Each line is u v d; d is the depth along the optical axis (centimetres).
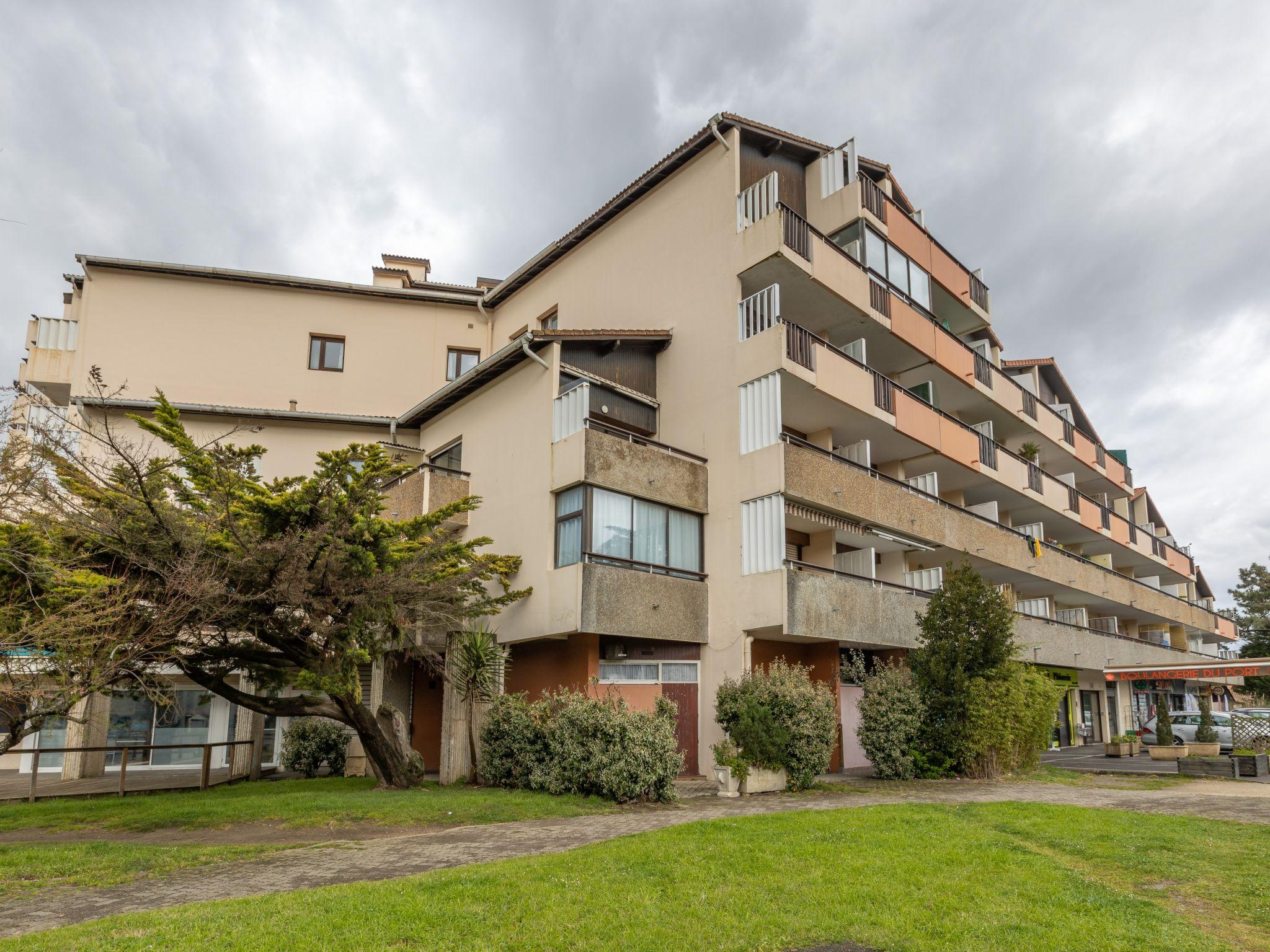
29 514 1163
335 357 2728
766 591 1766
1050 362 3756
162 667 1566
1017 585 3111
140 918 709
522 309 2678
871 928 712
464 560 1712
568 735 1509
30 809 1485
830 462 1944
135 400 2341
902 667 1939
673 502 1873
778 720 1599
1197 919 758
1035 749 1931
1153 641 4300
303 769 2277
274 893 805
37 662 1112
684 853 941
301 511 1388
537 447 1892
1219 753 2583
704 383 1986
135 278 2595
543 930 688
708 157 2078
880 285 2245
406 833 1170
